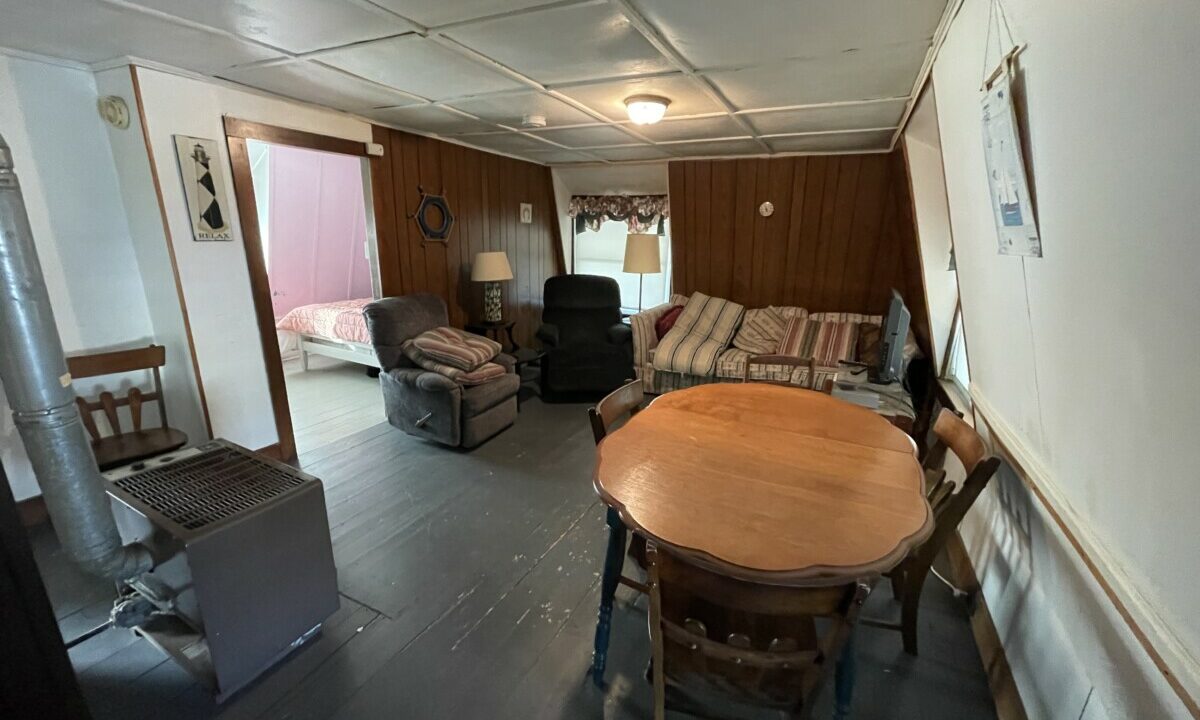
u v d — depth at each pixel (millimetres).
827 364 3902
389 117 3469
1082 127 923
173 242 2604
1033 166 1144
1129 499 907
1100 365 984
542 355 4496
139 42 2115
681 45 2031
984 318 1790
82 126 2498
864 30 1842
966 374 3031
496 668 1743
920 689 1664
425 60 2266
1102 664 1091
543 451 3416
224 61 2346
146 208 2590
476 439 3420
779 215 4699
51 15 1827
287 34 1991
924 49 2014
